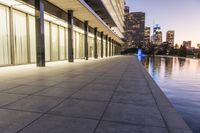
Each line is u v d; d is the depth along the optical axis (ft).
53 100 18.39
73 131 11.51
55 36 70.74
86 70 47.55
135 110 15.65
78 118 13.70
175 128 12.14
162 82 53.06
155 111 15.42
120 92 22.27
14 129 11.71
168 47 490.49
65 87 24.89
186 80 56.95
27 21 51.67
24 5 48.83
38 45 53.57
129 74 40.52
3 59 43.42
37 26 53.01
